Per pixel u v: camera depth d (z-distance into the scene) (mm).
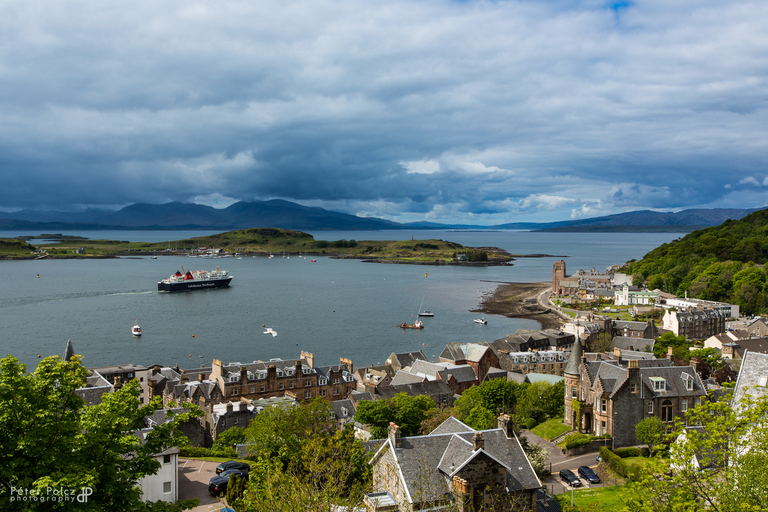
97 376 120688
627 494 47219
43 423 40906
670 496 42250
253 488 59094
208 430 131750
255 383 159625
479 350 191875
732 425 41656
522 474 70438
